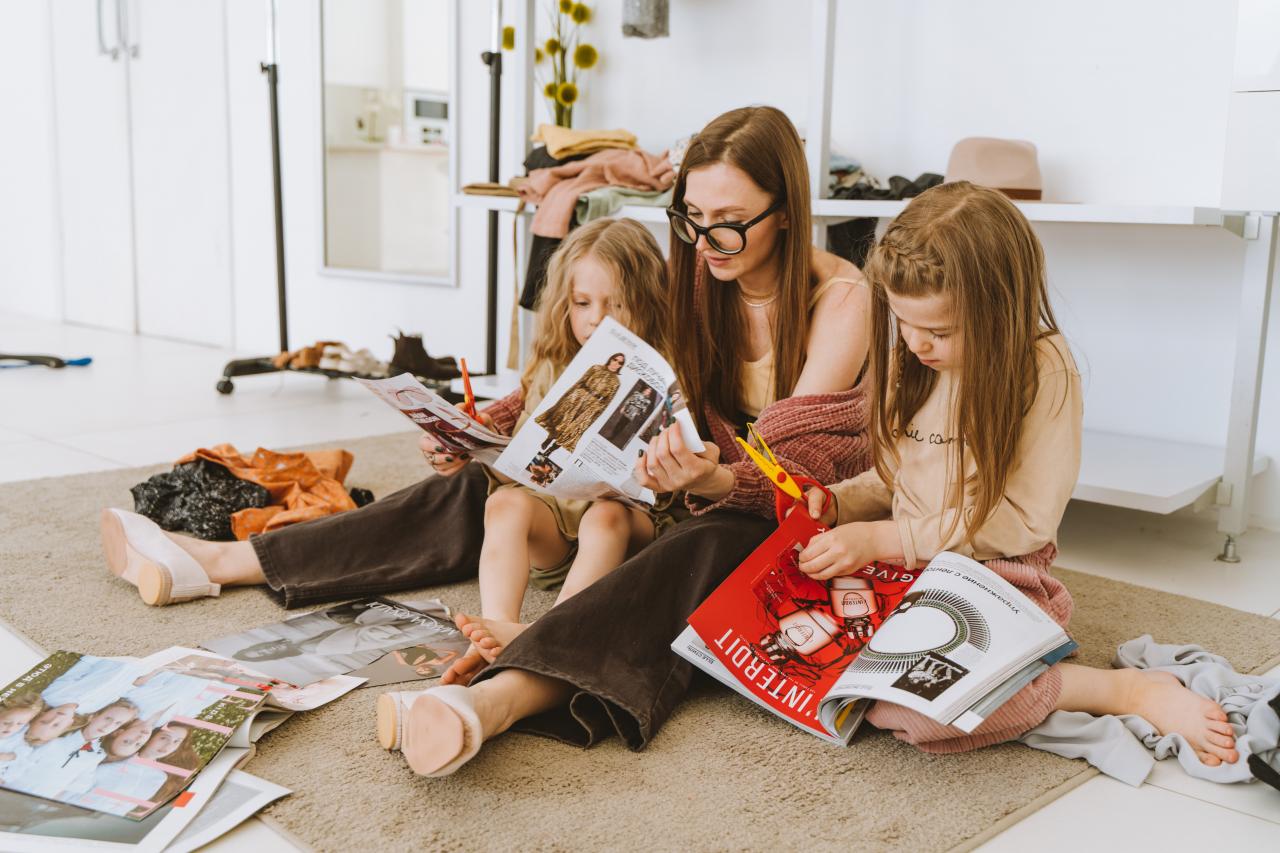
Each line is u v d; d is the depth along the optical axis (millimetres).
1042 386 1165
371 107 3537
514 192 2691
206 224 4180
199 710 1111
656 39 2879
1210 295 2096
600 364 1260
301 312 3879
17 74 4992
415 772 1039
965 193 1154
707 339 1461
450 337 3445
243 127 3963
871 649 1123
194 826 960
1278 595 1730
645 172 2512
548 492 1312
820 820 1011
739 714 1228
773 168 1317
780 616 1212
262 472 1898
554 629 1159
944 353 1146
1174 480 1852
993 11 2305
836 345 1366
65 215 4859
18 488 2107
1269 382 2064
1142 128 2146
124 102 4418
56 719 1103
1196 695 1159
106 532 1565
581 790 1051
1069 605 1251
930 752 1141
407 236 3514
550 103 3111
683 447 1184
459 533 1624
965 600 1118
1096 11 2174
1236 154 1729
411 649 1366
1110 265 2207
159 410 2965
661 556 1228
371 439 2650
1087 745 1143
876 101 2502
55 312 5023
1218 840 1010
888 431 1260
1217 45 2041
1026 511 1173
